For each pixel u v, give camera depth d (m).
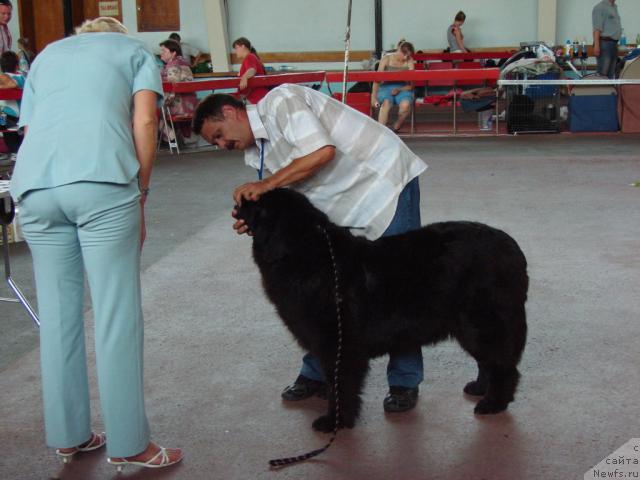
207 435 3.28
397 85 13.98
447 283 3.09
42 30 19.66
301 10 18.92
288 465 3.00
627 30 17.86
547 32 18.12
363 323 3.10
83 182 2.66
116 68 2.80
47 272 2.87
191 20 19.00
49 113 2.75
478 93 14.76
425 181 9.23
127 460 2.93
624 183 8.76
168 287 5.41
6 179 5.89
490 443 3.12
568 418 3.31
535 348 4.11
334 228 3.13
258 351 4.21
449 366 3.93
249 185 3.11
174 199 8.55
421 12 18.73
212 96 3.21
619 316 4.55
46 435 3.03
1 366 4.09
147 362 4.09
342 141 3.29
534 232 6.64
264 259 3.13
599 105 13.54
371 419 3.38
